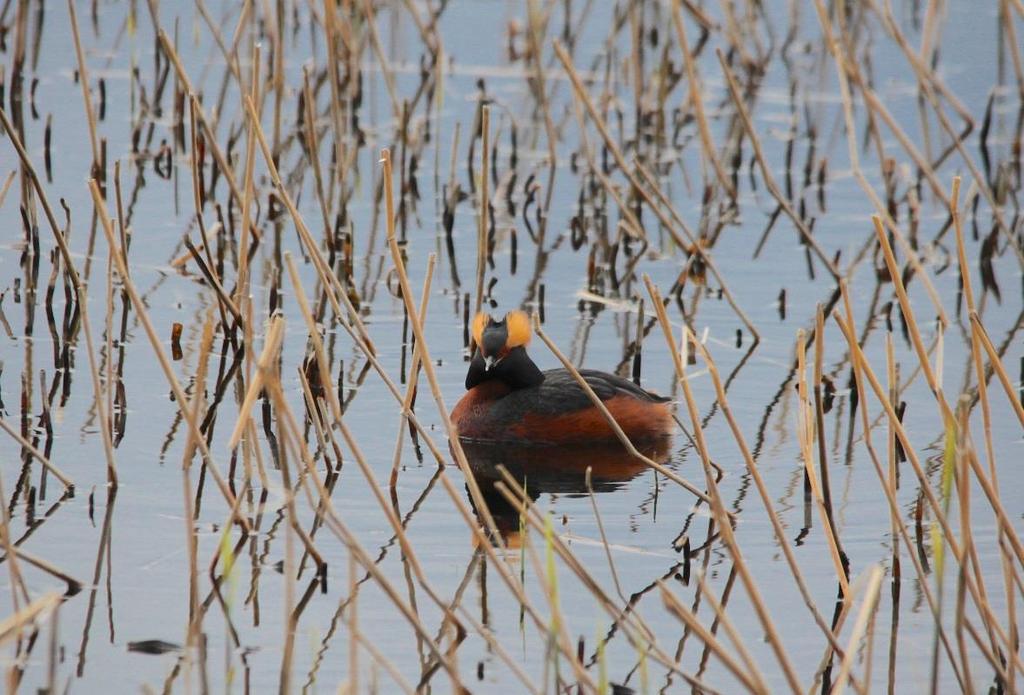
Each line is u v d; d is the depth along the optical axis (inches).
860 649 394.6
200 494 478.9
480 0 1163.9
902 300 386.6
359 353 616.7
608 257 727.7
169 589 416.5
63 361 570.9
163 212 778.2
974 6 1167.6
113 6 1096.2
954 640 399.2
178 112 861.2
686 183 860.6
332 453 519.8
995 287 709.3
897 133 746.8
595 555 446.0
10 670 362.6
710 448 536.4
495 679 374.6
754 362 619.2
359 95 911.0
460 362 611.8
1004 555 366.3
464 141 916.6
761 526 467.8
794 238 783.7
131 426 529.3
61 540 443.8
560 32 1059.9
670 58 1039.6
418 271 724.0
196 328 631.8
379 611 408.2
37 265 676.7
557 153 906.7
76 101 928.9
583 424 540.7
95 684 368.5
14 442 512.4
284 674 360.8
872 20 1101.7
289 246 748.6
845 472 509.0
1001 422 550.9
